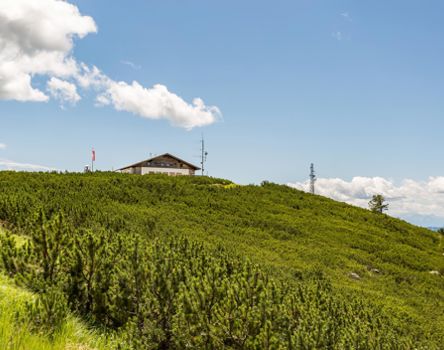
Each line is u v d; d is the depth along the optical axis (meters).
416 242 40.69
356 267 27.19
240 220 33.62
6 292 7.15
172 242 12.05
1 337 5.01
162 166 76.44
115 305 8.30
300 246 29.53
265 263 21.98
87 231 9.29
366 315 13.38
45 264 8.66
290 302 9.81
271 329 7.84
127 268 8.74
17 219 15.52
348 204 51.19
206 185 45.88
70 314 7.34
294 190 53.09
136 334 7.73
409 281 27.45
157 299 8.45
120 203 30.38
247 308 8.01
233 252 19.36
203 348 7.88
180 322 8.02
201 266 10.38
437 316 20.80
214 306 8.16
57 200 22.92
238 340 7.90
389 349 10.46
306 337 8.30
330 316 10.85
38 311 6.05
